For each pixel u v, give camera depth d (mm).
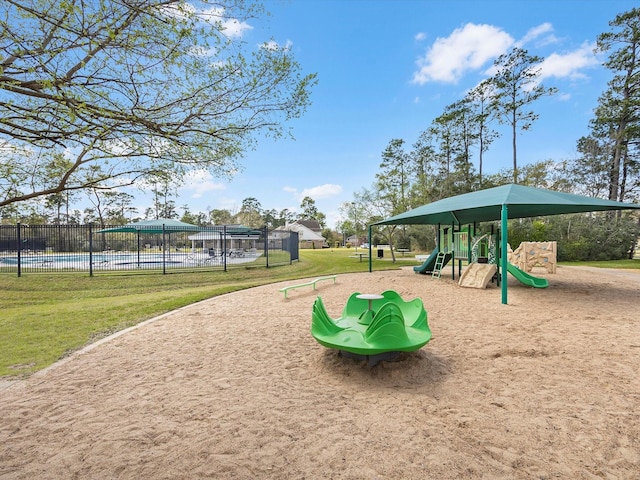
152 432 2805
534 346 4930
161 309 7996
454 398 3373
